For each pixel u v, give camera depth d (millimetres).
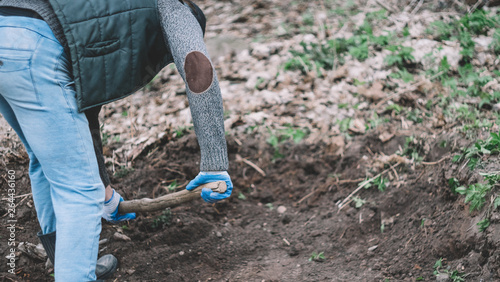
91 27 1865
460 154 2809
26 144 2219
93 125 2305
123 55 1954
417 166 3094
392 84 4027
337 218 3055
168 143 3637
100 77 1926
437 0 5035
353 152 3465
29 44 1804
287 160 3598
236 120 3908
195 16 2168
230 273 2697
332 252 2809
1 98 2068
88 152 1992
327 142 3627
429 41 4418
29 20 1836
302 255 2824
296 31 5219
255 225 3135
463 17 4453
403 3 5242
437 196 2783
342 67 4355
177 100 4293
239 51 5027
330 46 4594
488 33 4332
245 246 2926
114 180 3221
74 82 1908
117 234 2805
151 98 4398
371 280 2484
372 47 4562
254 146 3713
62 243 1925
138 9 1961
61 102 1894
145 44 2004
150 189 3256
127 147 3557
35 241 2727
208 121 1960
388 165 3217
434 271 2404
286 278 2615
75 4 1850
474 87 3631
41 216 2324
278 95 4211
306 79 4320
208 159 2012
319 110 3951
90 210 1984
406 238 2689
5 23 1812
